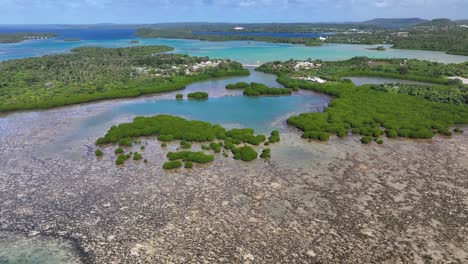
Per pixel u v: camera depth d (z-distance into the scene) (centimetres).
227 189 4566
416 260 3306
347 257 3344
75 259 3309
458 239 3594
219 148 5828
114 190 4534
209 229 3738
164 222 3856
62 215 3988
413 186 4641
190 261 3275
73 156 5628
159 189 4559
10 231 3703
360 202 4262
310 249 3447
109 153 5762
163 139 6322
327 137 6341
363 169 5150
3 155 5647
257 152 5800
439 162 5375
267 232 3694
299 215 3994
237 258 3322
